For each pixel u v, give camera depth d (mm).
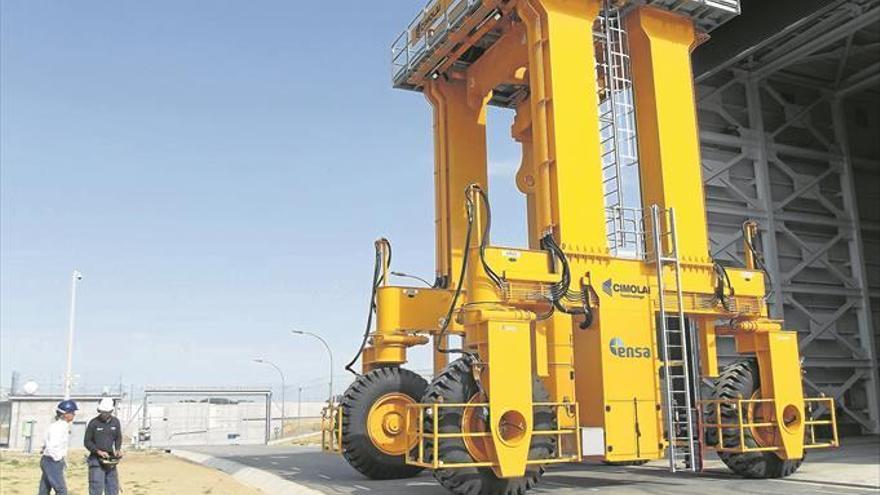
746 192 24281
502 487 10633
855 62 25562
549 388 12305
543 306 12102
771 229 24109
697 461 12734
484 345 10953
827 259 25469
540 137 13383
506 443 10547
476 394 10805
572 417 12023
